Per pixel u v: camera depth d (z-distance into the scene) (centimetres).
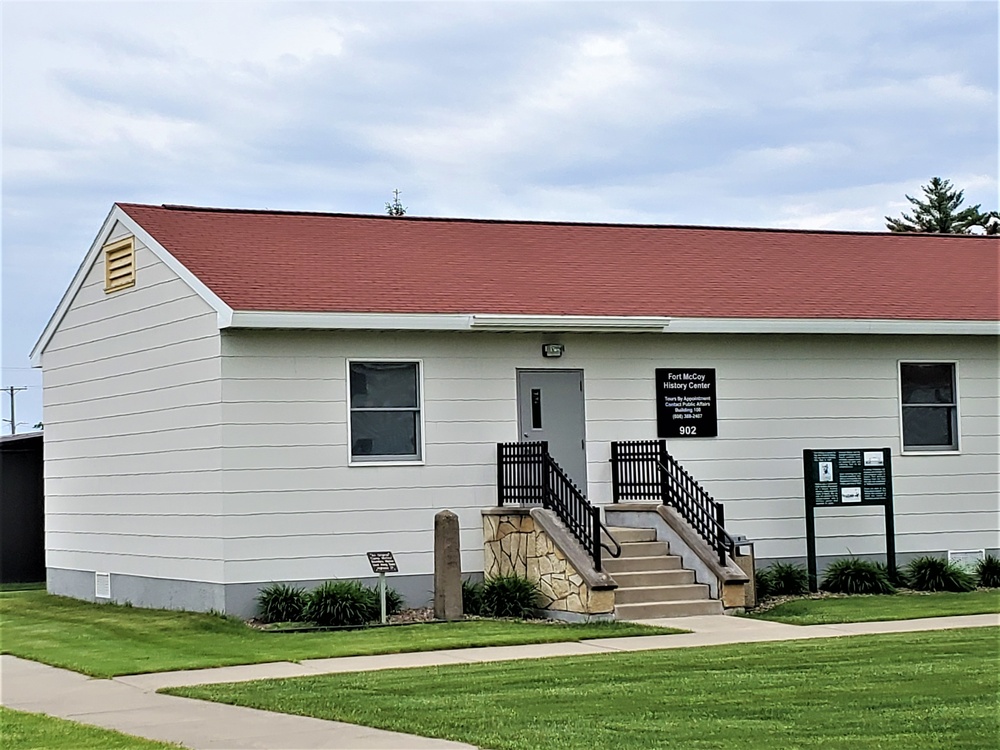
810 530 2166
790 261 2583
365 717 1145
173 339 2058
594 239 2588
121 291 2227
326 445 1969
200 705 1255
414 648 1582
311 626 1816
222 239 2202
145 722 1178
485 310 2039
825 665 1369
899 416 2325
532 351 2105
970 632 1628
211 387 1948
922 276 2564
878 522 2297
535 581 1927
